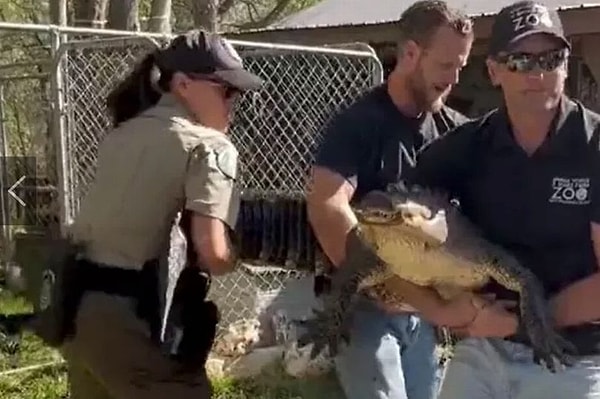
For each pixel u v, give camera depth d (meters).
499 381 2.84
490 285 2.79
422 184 2.87
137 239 3.12
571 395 2.74
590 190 2.68
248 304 6.47
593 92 8.80
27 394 5.82
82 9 11.27
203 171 3.07
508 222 2.76
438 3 3.18
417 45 3.18
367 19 9.93
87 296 3.16
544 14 2.63
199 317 3.19
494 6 8.93
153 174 3.11
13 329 6.45
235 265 3.19
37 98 11.88
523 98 2.65
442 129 3.30
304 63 7.95
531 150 2.72
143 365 3.11
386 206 2.56
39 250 3.35
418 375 3.41
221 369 6.04
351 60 7.85
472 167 2.83
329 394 5.76
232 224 3.11
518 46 2.60
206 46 3.24
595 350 2.75
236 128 7.56
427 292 2.79
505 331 2.77
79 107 7.08
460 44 3.18
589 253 2.72
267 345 6.36
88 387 3.42
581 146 2.68
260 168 7.61
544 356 2.68
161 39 6.12
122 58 7.20
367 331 3.17
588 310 2.70
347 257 2.90
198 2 11.77
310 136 7.64
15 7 23.28
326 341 2.95
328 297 3.01
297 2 22.14
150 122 3.19
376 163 3.17
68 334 3.24
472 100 9.40
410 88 3.21
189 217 3.08
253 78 3.33
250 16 22.34
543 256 2.75
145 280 3.10
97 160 3.31
